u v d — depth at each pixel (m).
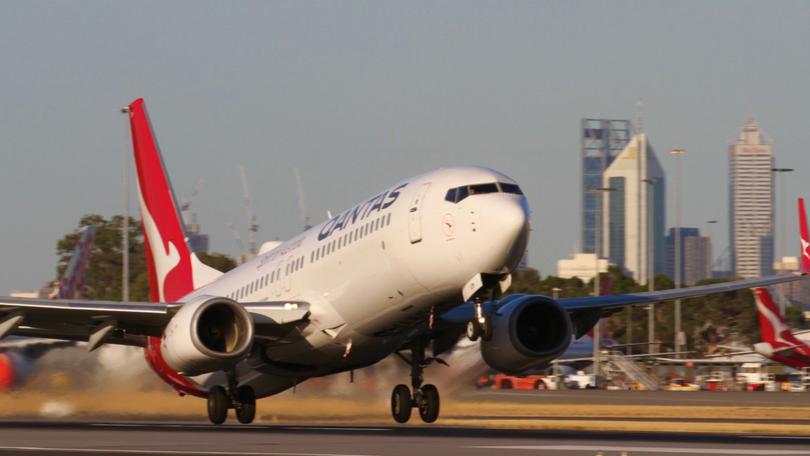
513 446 69.06
